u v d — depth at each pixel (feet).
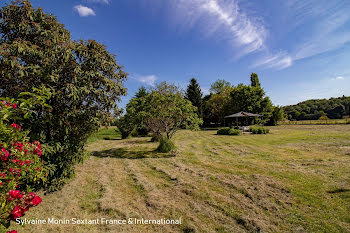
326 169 20.08
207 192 15.56
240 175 19.66
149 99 33.96
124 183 18.44
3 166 7.40
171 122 35.91
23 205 6.44
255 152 31.78
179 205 13.51
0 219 5.92
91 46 17.63
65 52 14.82
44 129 15.67
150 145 44.34
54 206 13.61
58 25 17.01
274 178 18.15
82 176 20.59
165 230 10.64
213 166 23.76
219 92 134.51
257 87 108.99
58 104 16.14
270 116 111.24
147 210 12.94
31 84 14.15
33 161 9.00
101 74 17.47
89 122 17.62
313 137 46.93
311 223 10.77
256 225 10.69
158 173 21.62
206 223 11.19
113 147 43.27
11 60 12.78
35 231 10.62
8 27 14.75
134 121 34.76
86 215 12.39
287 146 36.47
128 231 10.55
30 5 15.21
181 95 35.58
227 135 64.85
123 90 19.33
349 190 14.64
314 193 14.53
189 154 32.14
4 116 6.98
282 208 12.62
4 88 14.43
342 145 33.14
